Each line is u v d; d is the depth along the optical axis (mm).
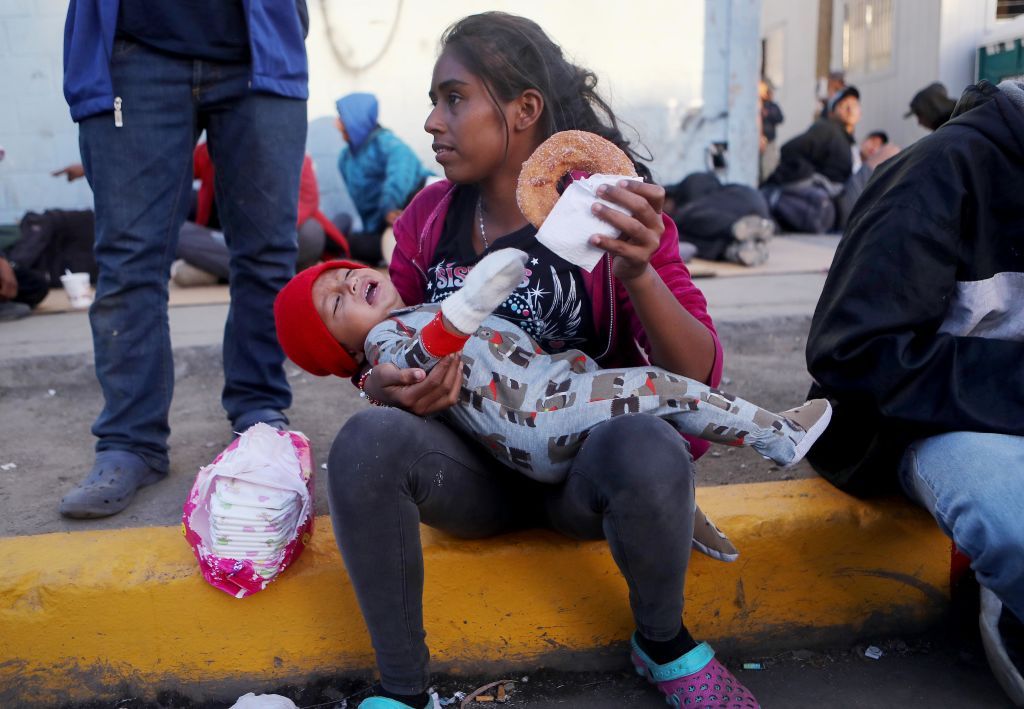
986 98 1824
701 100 6707
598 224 1453
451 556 1893
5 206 6113
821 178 7777
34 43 5902
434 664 1952
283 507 1806
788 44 13859
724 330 3949
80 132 2365
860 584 2035
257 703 1812
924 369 1732
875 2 10109
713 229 5766
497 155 1739
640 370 1655
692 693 1713
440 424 1712
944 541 2025
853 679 1948
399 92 6387
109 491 2256
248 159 2463
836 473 2082
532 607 1938
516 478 1860
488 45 1706
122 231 2316
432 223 1916
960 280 1771
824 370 1845
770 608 2020
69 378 3680
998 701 1854
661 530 1533
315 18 6215
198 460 2662
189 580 1865
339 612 1907
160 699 1921
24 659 1873
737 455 2568
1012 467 1616
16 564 1896
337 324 1782
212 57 2352
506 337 1684
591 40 6500
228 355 2666
